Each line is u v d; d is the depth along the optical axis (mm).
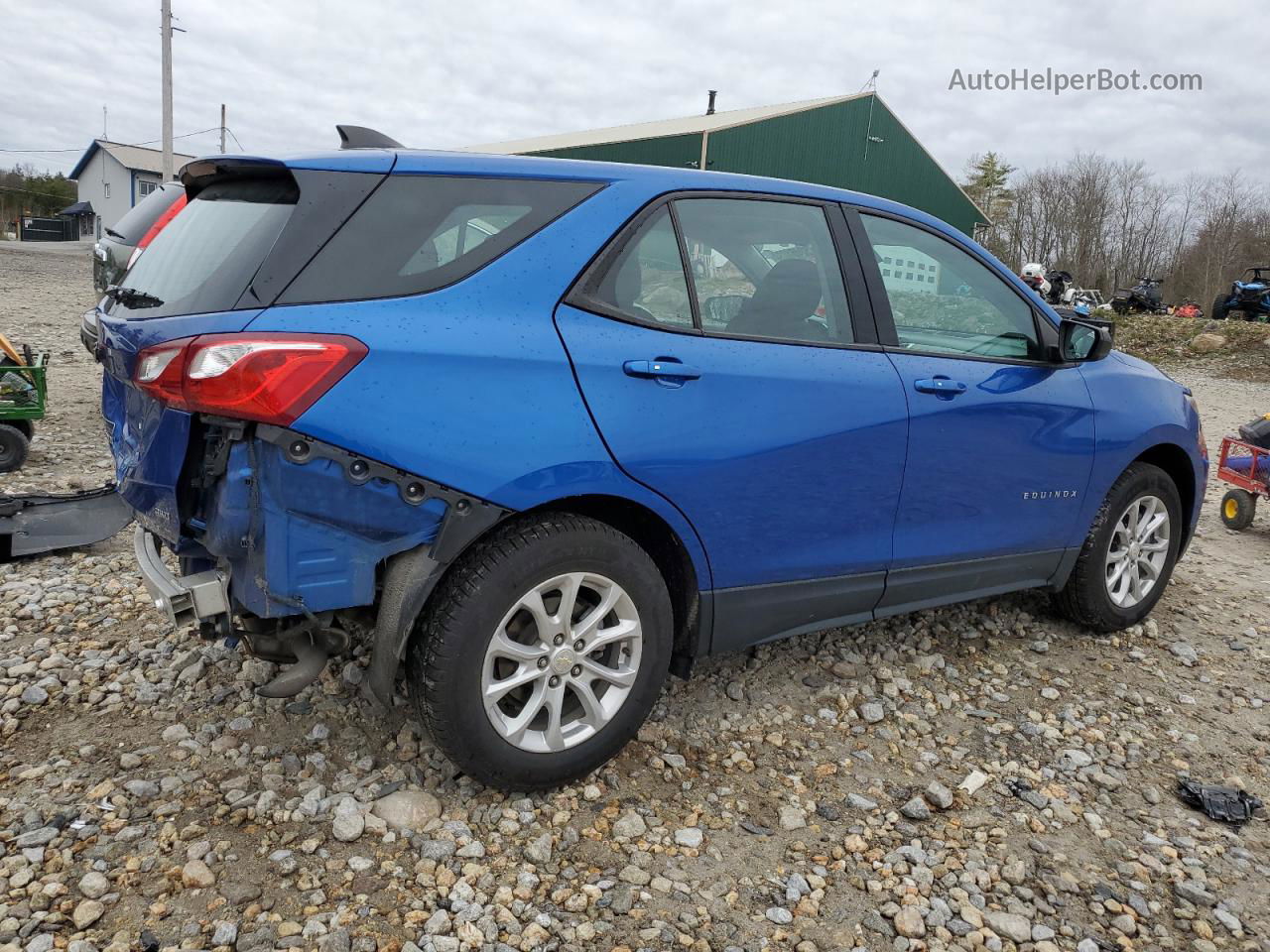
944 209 29297
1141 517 4383
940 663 3957
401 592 2500
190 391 2289
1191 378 17531
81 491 5344
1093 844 2832
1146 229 55500
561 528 2691
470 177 2709
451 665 2551
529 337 2619
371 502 2428
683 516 2906
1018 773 3191
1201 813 3031
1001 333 3766
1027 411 3701
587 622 2789
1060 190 56812
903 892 2545
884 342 3391
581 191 2855
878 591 3473
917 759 3244
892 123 27297
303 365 2299
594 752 2861
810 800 2955
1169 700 3799
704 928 2373
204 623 2518
